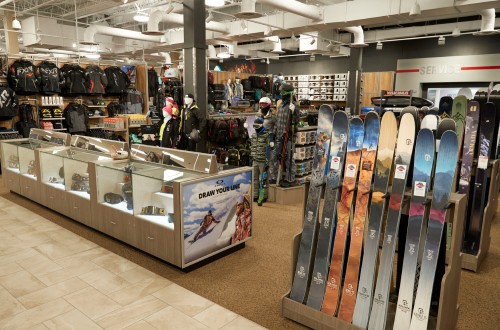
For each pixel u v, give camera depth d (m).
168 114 6.12
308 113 6.66
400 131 2.23
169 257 3.35
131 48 13.20
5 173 5.92
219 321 2.61
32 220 4.67
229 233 3.69
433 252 2.10
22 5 10.66
